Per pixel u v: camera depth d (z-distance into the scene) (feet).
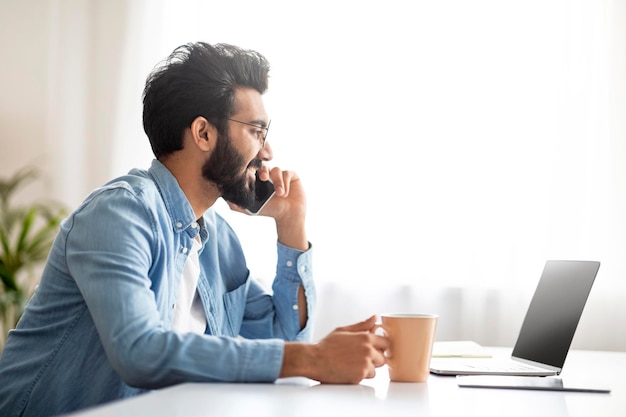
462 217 9.74
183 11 10.68
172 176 4.59
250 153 4.72
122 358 3.33
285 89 10.28
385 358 3.60
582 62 9.53
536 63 9.70
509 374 3.97
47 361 4.03
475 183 9.75
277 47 10.38
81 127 10.99
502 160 9.69
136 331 3.37
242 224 10.14
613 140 9.34
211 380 3.27
